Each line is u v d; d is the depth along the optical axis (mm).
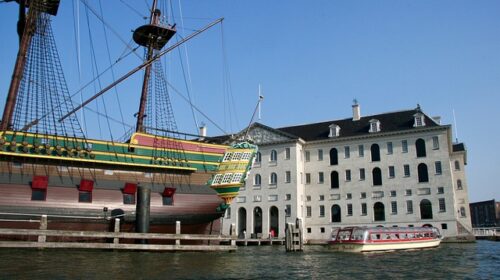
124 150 30844
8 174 26844
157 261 23266
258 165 71625
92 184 28984
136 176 31047
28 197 27000
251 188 71062
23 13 33000
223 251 33156
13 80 29797
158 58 39750
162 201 31422
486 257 31453
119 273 18469
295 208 67125
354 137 68125
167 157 32344
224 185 33719
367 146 67500
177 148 33000
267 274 20906
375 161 66562
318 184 69938
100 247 25031
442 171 61625
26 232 23172
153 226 30922
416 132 64312
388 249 39062
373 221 64750
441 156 62188
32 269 18719
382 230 39531
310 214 69375
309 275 20938
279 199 68562
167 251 28984
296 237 40562
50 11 33500
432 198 61531
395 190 64188
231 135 42344
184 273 19453
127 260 23094
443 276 20734
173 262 23266
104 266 20438
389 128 67250
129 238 28609
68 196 28234
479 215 150500
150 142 32031
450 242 58438
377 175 66500
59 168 28547
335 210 68250
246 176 34438
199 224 32969
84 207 28484
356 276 20703
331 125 71188
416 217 62000
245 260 27625
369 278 20000
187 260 24719
